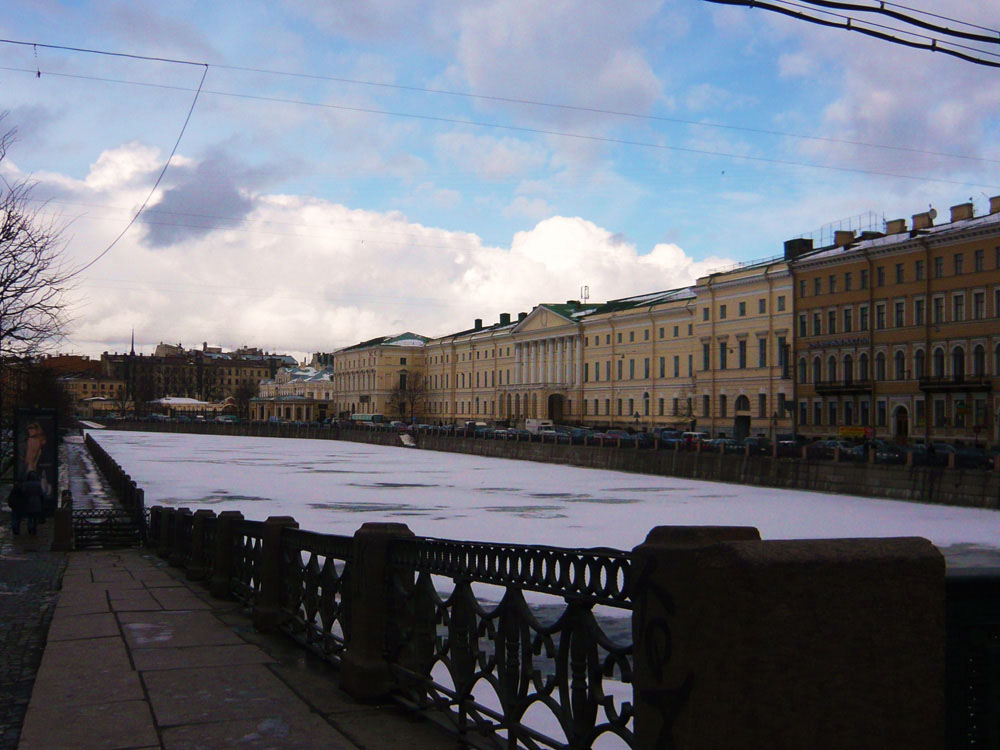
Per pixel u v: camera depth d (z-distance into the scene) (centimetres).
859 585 258
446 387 13375
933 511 3475
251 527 949
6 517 2711
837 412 6269
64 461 6350
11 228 2730
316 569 723
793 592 253
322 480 5175
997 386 5084
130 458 7219
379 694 573
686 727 262
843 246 6500
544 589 405
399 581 574
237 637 796
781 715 250
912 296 5669
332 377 17075
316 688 607
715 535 288
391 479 5262
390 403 14100
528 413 10662
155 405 19138
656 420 8438
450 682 711
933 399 5497
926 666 261
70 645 753
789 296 6750
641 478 5347
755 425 7088
